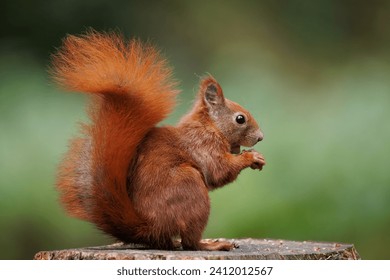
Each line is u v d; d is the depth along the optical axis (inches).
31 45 754.8
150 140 302.2
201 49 822.5
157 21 812.6
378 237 545.3
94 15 780.0
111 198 289.9
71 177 295.7
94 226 319.6
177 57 805.9
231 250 300.2
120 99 292.2
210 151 312.5
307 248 312.5
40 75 655.8
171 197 291.3
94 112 296.4
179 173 294.0
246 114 330.0
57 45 755.4
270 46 836.6
